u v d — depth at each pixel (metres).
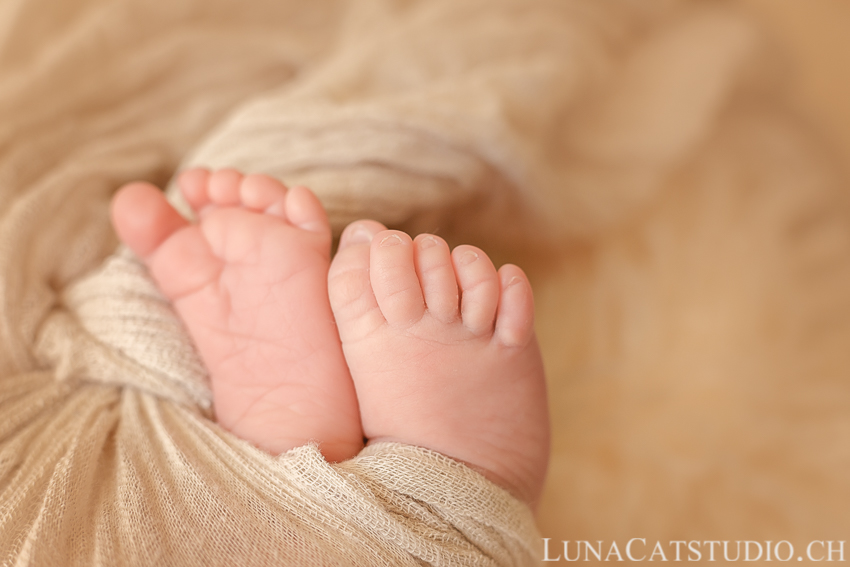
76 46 0.26
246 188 0.21
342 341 0.20
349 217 0.23
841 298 0.32
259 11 0.29
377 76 0.26
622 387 0.29
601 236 0.29
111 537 0.19
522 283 0.20
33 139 0.25
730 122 0.34
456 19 0.27
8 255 0.23
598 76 0.28
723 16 0.33
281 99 0.25
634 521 0.27
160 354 0.22
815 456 0.28
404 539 0.19
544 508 0.27
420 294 0.20
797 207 0.33
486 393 0.20
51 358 0.22
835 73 0.37
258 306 0.21
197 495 0.20
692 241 0.30
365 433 0.21
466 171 0.24
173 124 0.27
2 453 0.20
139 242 0.22
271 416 0.21
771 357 0.30
